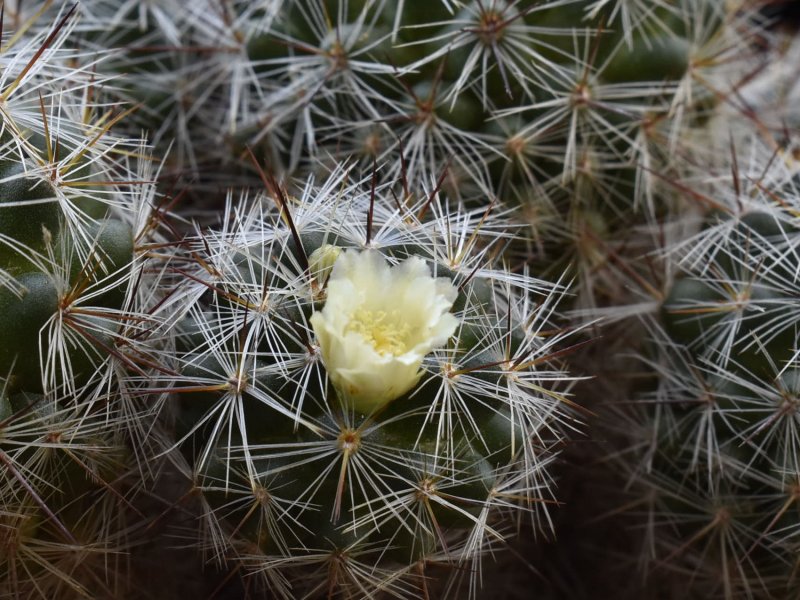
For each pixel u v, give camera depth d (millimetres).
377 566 149
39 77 167
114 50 174
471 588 157
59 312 144
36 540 147
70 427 145
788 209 166
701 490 166
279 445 143
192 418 150
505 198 176
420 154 171
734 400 162
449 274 152
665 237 179
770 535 161
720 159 187
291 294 147
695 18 180
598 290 182
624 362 179
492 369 149
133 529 161
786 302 161
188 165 186
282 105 179
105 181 157
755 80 194
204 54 184
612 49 176
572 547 187
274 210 167
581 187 177
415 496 144
